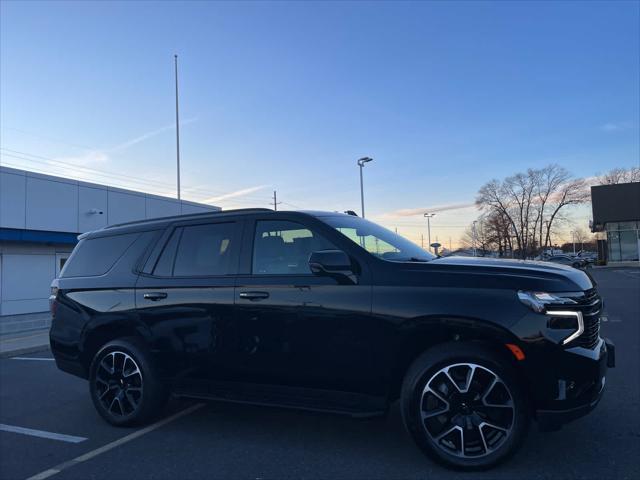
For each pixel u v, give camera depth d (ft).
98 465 13.94
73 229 65.05
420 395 12.59
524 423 12.13
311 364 13.89
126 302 16.84
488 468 12.25
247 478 12.65
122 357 16.90
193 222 16.83
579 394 11.93
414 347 13.21
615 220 163.22
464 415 12.44
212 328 15.25
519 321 12.00
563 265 14.17
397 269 13.46
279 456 13.92
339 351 13.57
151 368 16.37
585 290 12.53
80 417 18.63
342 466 13.08
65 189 64.18
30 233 59.93
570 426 15.26
